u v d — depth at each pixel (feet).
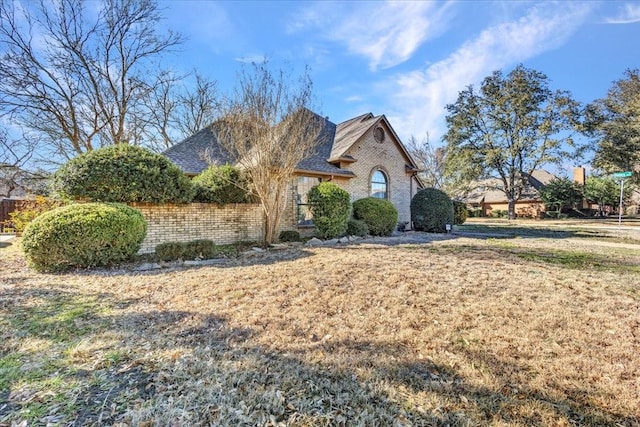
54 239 21.52
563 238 43.27
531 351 10.46
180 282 18.61
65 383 8.42
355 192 51.29
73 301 15.53
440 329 12.11
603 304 14.73
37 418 7.04
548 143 87.61
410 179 60.03
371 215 43.37
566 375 9.07
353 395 8.07
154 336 11.49
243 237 37.17
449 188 99.71
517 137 92.02
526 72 88.89
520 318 13.10
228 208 36.14
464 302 14.93
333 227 37.29
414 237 42.27
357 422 7.10
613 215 114.11
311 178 48.44
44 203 32.09
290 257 25.89
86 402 7.63
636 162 83.66
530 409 7.61
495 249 31.24
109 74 53.88
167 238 31.94
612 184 103.96
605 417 7.36
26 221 31.37
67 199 27.50
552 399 8.00
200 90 72.59
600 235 47.50
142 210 30.48
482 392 8.27
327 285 17.42
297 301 15.15
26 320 13.09
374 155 54.03
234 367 9.31
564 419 7.27
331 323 12.72
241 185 35.45
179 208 32.76
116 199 28.27
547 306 14.39
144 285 18.17
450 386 8.49
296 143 33.47
